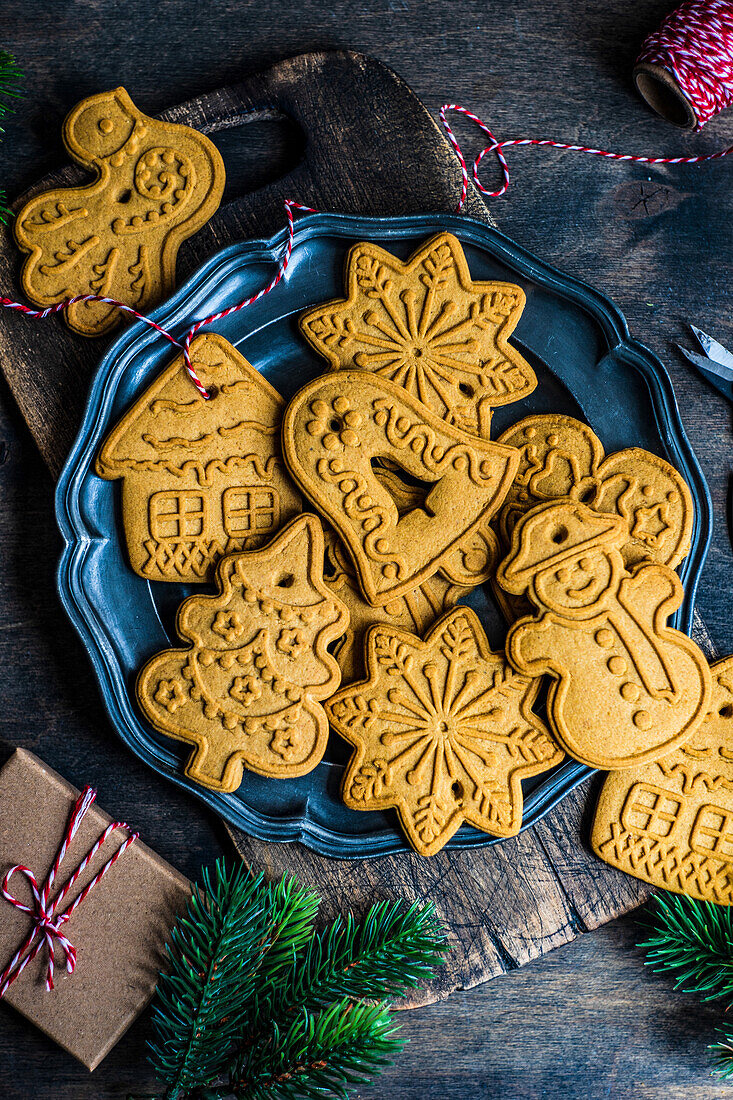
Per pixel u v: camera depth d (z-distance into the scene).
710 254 0.70
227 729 0.64
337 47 0.70
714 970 0.66
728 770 0.66
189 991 0.62
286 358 0.66
